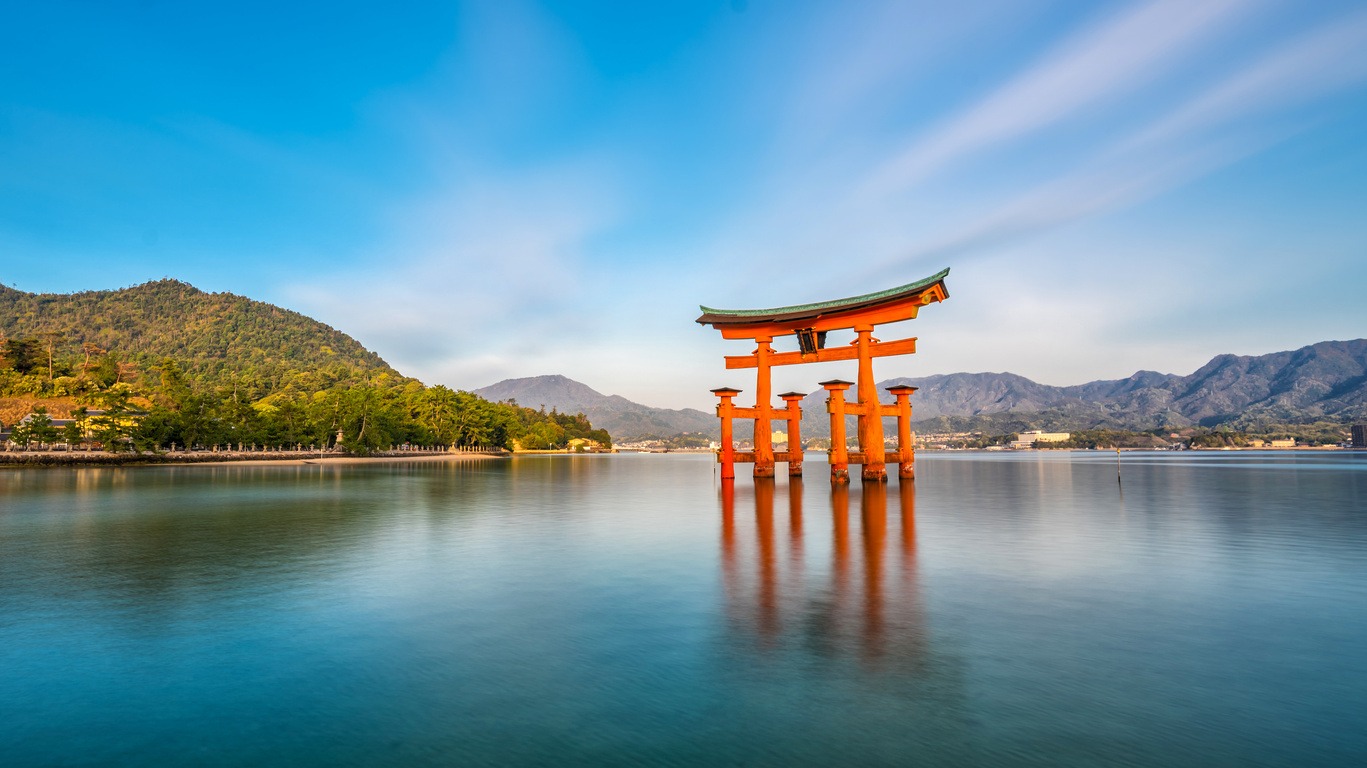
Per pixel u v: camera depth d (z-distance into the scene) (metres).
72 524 30.67
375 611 14.76
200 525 30.33
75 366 193.12
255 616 14.38
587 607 15.01
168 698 9.99
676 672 10.93
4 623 13.90
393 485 60.41
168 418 110.31
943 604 15.12
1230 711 9.34
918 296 44.75
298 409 132.50
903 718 9.15
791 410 61.12
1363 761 7.90
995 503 39.41
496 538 25.94
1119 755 8.08
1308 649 11.96
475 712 9.43
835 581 17.56
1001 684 10.35
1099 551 22.12
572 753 8.21
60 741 8.62
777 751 8.23
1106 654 11.71
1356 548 22.70
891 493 46.59
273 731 8.88
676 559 20.94
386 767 7.88
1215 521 30.64
